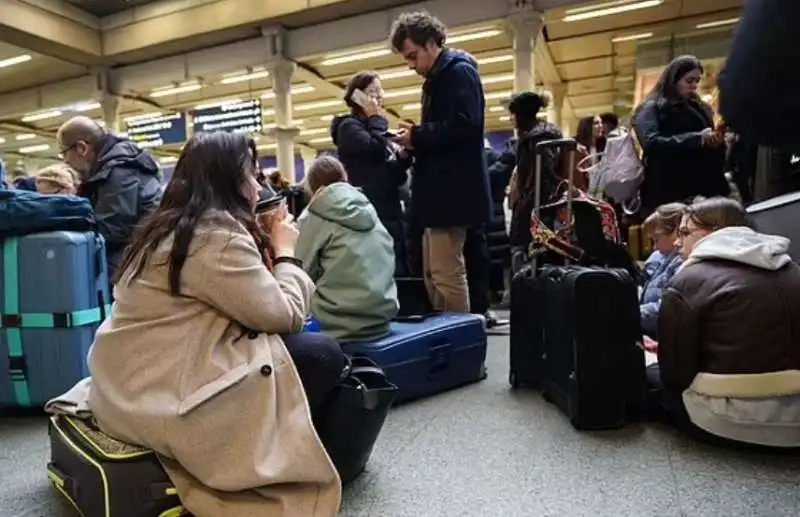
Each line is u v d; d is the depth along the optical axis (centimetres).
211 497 119
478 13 735
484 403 225
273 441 120
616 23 819
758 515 132
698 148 275
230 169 134
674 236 253
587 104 1298
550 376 218
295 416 123
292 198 297
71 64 1002
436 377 238
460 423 202
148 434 119
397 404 225
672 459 166
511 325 248
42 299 221
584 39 883
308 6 788
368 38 806
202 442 117
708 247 180
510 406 220
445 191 269
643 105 297
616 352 190
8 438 203
